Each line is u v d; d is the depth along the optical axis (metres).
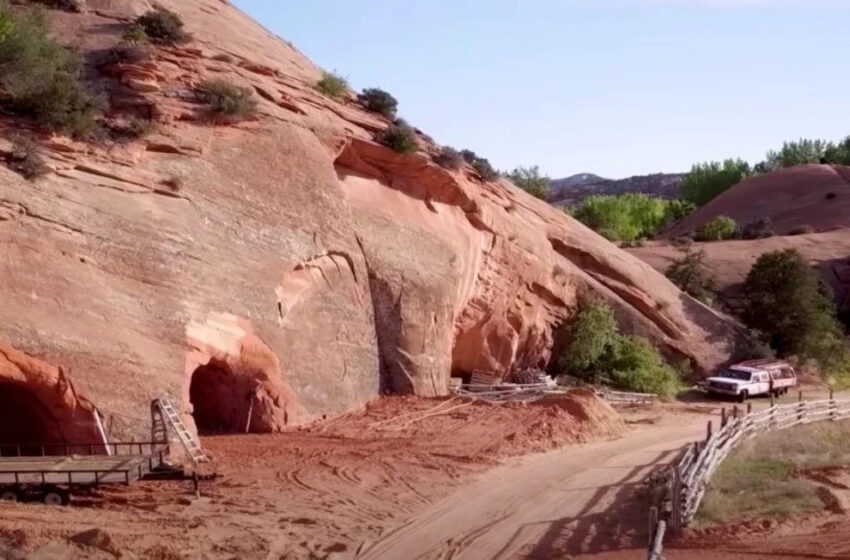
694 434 28.98
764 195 90.62
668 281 47.44
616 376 39.34
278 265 26.56
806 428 30.14
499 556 15.39
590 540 16.28
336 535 16.42
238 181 26.69
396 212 32.56
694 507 17.56
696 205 118.75
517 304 38.47
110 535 15.09
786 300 47.19
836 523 16.72
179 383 22.33
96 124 23.88
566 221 45.00
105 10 29.66
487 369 36.91
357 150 32.12
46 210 21.33
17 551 14.36
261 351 25.36
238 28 34.16
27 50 23.14
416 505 18.69
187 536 15.75
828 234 66.31
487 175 38.75
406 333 31.03
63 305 20.75
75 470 17.81
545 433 26.48
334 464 21.91
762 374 39.72
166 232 23.72
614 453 24.97
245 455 22.41
